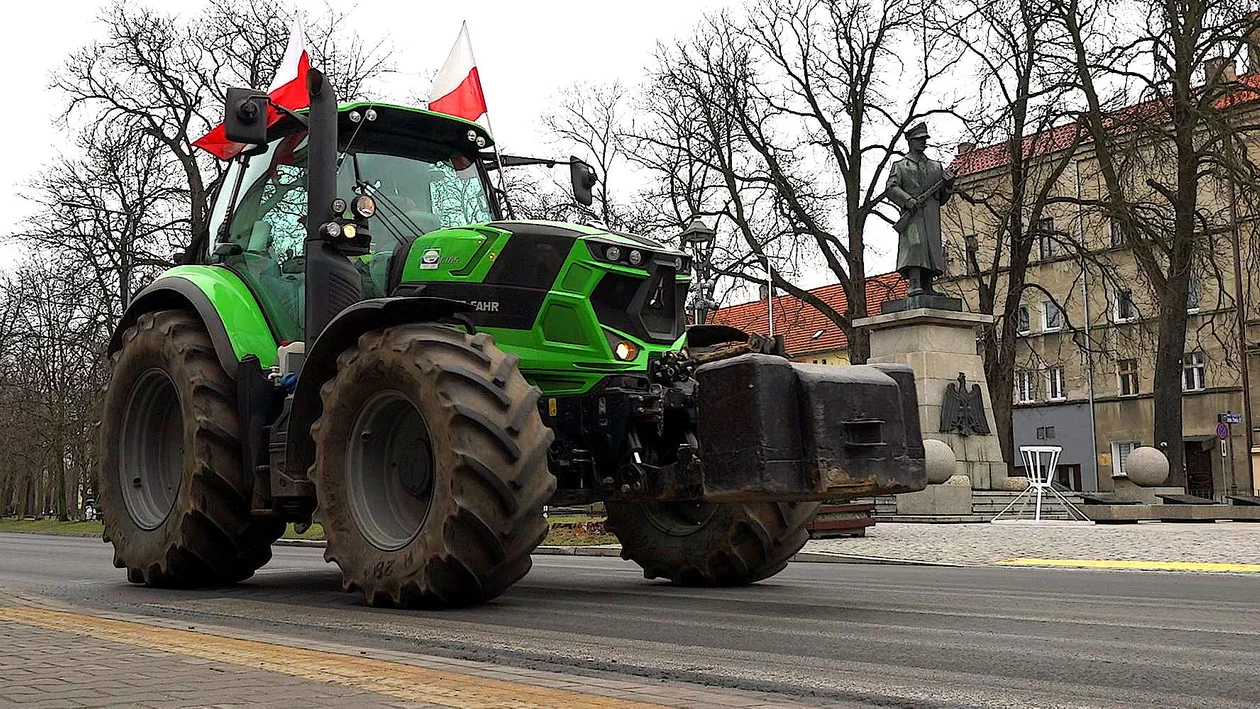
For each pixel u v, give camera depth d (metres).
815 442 5.98
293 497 7.19
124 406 8.52
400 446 6.66
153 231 27.16
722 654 4.77
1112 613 6.15
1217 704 3.71
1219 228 26.55
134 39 26.84
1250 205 25.17
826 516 14.22
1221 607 6.46
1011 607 6.47
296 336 7.67
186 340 7.86
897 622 5.79
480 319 7.03
